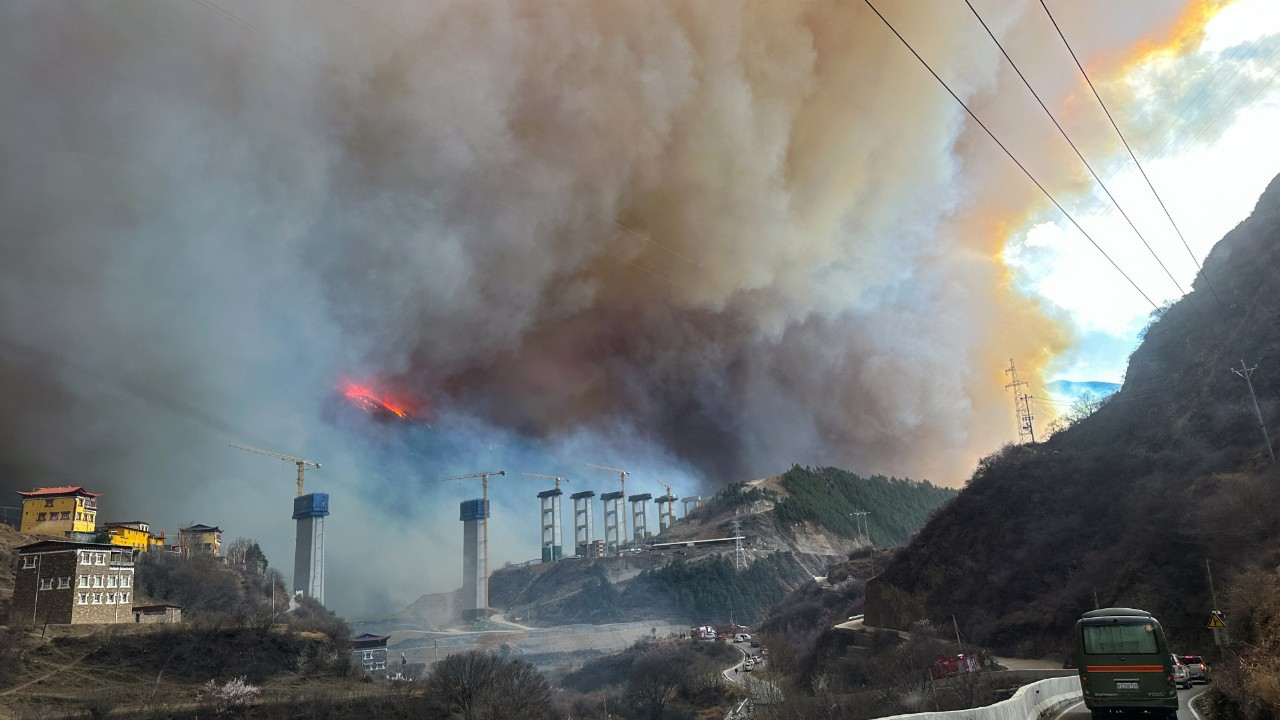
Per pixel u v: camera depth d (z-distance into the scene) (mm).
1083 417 114250
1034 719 31141
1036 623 86750
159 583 138500
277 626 111750
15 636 89812
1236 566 62688
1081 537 93375
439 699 95125
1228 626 47219
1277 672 31266
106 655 92750
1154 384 97688
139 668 92875
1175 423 90375
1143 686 31500
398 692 96688
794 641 140125
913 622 107375
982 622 94875
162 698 85938
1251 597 45438
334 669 107375
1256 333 84688
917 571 113562
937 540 114625
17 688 82562
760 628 182750
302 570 190500
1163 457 87250
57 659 89875
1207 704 35812
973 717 23062
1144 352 102375
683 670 122125
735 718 90562
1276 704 28672
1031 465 109188
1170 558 73812
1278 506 63656
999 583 97750
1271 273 87562
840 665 95000
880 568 183625
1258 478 67500
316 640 109062
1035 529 100062
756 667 129125
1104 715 32656
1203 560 68688
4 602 104250
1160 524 76812
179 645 98062
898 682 71000
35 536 130750
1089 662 32500
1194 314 96938
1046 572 93875
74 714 78000
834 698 73688
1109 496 94062
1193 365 92938
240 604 146625
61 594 97125
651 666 123938
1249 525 65500
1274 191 96375
